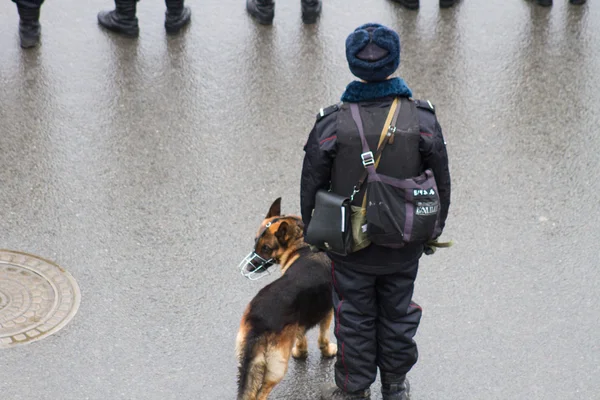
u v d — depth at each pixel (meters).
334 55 15.11
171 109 13.62
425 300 10.33
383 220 7.40
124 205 11.71
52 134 12.91
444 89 14.41
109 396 8.91
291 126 13.45
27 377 9.04
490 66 15.00
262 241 9.18
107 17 15.20
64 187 11.95
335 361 9.53
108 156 12.59
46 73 14.16
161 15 15.89
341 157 7.48
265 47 15.20
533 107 14.06
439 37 15.70
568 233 11.51
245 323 8.36
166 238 11.20
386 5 16.50
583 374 9.35
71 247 10.92
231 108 13.74
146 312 10.02
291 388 9.18
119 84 14.08
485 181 12.44
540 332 9.91
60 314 9.87
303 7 15.73
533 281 10.67
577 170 12.70
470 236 11.41
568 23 16.20
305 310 8.66
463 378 9.28
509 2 16.77
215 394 9.01
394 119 7.40
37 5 14.40
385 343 8.30
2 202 11.58
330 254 8.00
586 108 14.06
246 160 12.70
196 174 12.36
